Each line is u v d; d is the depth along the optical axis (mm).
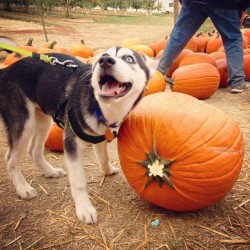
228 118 780
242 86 1768
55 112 882
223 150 725
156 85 1491
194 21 1671
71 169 813
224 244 699
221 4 1602
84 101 781
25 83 919
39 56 905
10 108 922
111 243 717
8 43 1099
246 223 763
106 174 998
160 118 745
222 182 729
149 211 822
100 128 792
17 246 720
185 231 743
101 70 713
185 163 720
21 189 898
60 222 794
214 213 801
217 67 1897
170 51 1692
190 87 1608
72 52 2191
